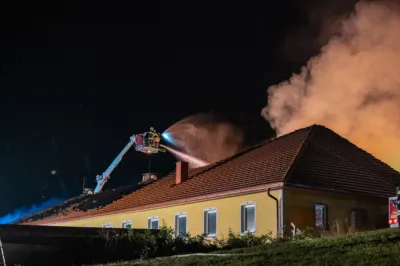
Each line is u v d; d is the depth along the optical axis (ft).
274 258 37.91
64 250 58.18
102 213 112.68
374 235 43.04
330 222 71.97
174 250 59.82
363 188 77.46
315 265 33.45
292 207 69.15
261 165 80.89
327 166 78.38
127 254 59.67
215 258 42.22
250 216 74.28
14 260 55.52
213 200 80.94
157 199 96.63
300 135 89.10
